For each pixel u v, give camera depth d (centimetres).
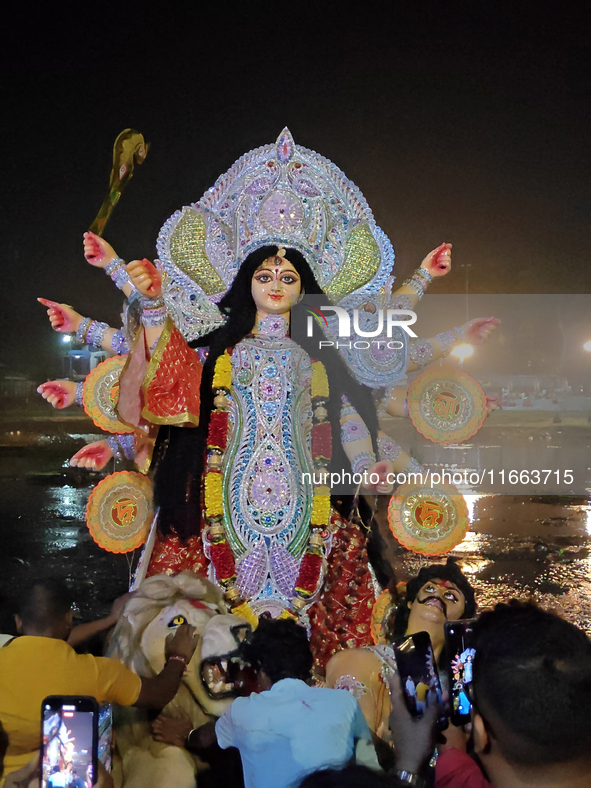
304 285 346
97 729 201
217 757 248
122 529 359
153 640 274
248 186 355
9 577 648
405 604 301
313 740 204
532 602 177
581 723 147
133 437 360
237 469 318
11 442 2127
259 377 326
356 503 337
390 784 176
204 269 359
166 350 310
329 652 311
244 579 308
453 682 205
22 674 230
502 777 161
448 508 361
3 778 215
